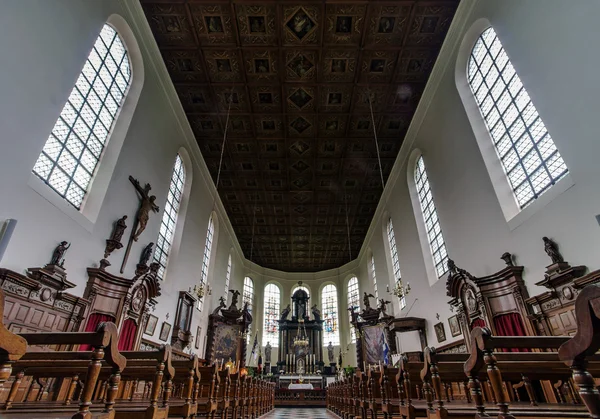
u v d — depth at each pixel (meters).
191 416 4.63
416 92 13.72
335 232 25.36
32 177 6.72
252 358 25.47
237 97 13.91
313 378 22.12
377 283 22.06
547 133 7.66
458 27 10.63
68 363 4.76
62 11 7.36
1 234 5.04
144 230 11.22
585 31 6.26
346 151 17.06
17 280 6.19
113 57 9.84
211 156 17.34
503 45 8.62
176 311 13.84
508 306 8.62
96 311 8.52
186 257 15.02
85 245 8.28
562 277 6.82
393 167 17.83
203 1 10.38
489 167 9.51
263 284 30.55
